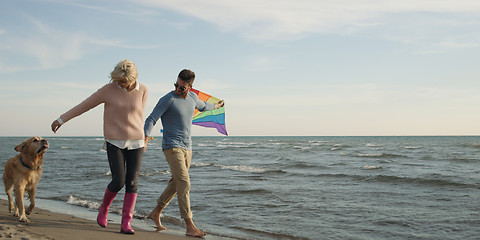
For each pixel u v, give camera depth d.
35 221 4.39
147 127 3.91
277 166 16.67
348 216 5.92
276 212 6.26
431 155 25.08
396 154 26.52
